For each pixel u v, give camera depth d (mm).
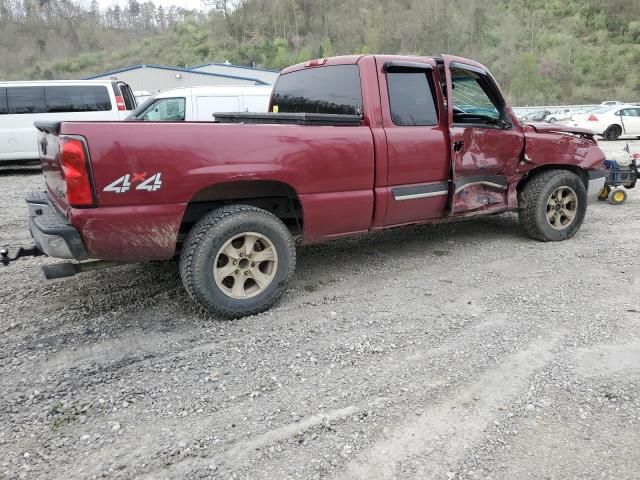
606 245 5336
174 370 3023
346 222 4086
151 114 10500
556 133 5332
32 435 2465
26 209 7887
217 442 2408
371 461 2287
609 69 63250
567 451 2342
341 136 3898
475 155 4699
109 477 2199
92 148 3066
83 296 4145
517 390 2799
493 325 3557
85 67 87562
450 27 67062
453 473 2217
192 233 3512
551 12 79312
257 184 3875
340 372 2988
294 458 2305
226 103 10734
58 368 3051
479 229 6109
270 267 3783
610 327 3490
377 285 4352
